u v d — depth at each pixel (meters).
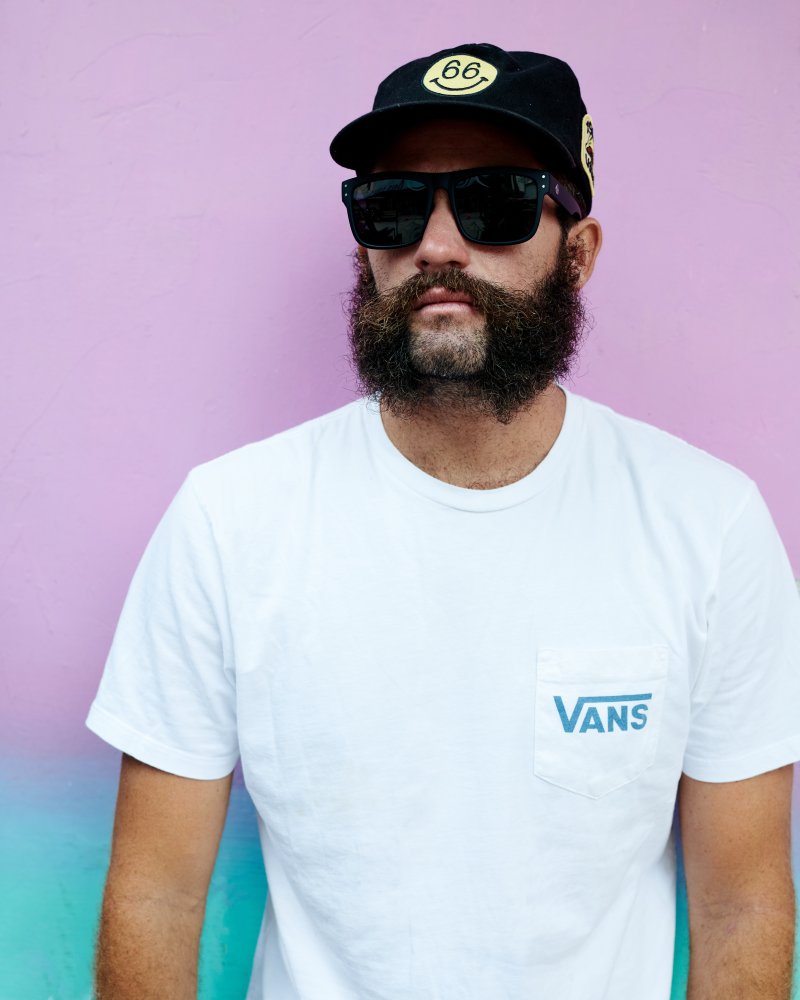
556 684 1.28
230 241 1.72
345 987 1.35
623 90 1.69
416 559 1.30
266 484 1.35
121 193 1.71
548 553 1.31
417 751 1.27
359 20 1.68
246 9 1.68
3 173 1.70
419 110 1.26
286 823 1.33
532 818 1.28
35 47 1.68
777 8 1.68
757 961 1.35
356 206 1.32
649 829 1.36
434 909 1.28
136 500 1.75
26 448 1.75
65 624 1.77
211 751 1.37
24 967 1.81
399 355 1.27
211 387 1.74
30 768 1.79
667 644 1.29
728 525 1.31
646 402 1.75
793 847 1.78
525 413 1.32
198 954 1.44
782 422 1.75
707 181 1.71
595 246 1.49
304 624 1.29
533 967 1.29
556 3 1.68
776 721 1.35
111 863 1.40
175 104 1.69
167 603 1.33
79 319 1.73
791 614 1.38
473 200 1.27
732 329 1.73
